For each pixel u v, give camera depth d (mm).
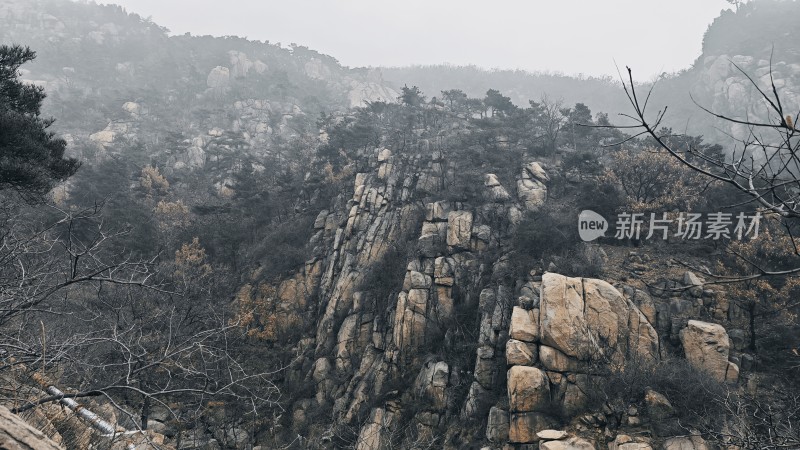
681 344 23531
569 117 55469
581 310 23453
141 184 57531
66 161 14328
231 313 34312
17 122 13125
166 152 75438
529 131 55562
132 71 117312
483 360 25562
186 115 100562
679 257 28188
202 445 19656
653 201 31656
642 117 3605
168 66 118750
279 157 76375
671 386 20391
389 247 38312
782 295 23703
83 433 5957
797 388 20578
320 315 38125
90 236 28531
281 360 35375
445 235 35750
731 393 19547
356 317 34656
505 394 23812
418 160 45250
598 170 39156
